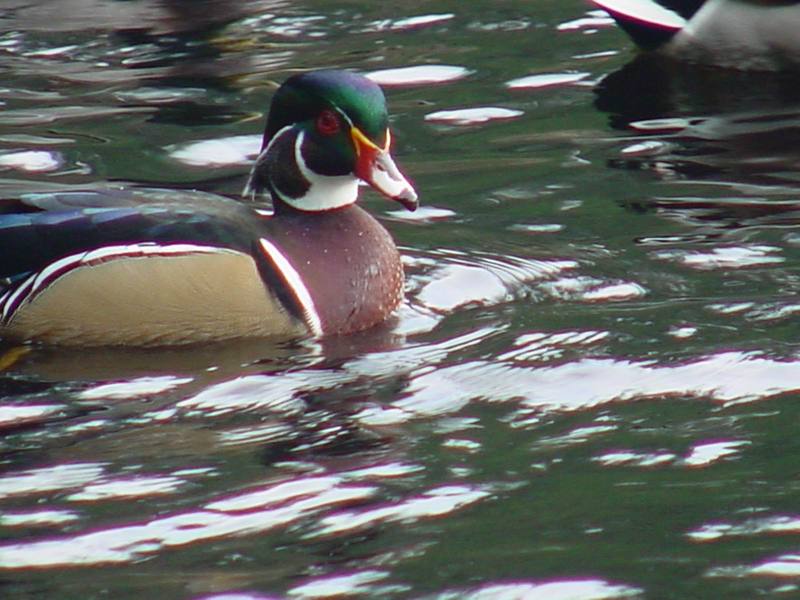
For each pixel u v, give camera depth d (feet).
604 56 61.77
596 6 67.92
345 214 40.42
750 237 44.60
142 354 38.29
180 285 38.06
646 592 27.86
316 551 29.30
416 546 29.45
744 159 50.72
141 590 27.96
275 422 34.63
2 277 39.01
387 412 35.06
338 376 36.91
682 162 50.72
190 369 37.35
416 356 37.96
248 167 50.67
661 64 60.64
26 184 49.24
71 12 67.31
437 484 31.78
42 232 38.75
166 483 31.91
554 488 31.53
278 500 31.17
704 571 28.48
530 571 28.55
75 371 37.40
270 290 38.60
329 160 39.99
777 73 59.36
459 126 54.85
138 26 65.67
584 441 33.50
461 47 63.26
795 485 31.37
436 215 47.21
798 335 38.17
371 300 39.70
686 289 41.34
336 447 33.50
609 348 37.96
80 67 60.95
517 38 64.23
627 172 50.03
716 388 35.70
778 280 41.60
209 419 34.86
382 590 27.99
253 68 60.70
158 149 52.31
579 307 40.47
